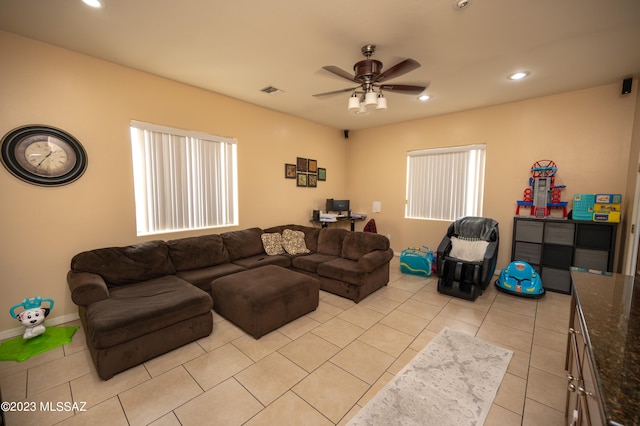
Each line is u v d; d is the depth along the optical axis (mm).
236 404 1673
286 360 2105
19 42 2277
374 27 2104
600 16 1933
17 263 2379
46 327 2508
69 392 1757
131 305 2135
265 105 4168
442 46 2375
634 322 1081
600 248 3182
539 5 1821
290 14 1955
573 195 3510
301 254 4070
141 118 3006
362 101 2654
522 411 1633
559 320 2770
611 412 621
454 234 3992
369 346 2301
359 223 5855
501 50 2438
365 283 3244
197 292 2443
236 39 2305
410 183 5086
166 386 1823
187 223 3520
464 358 2141
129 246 2852
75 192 2631
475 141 4230
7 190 2299
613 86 3203
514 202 3955
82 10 1923
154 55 2609
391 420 1556
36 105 2387
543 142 3684
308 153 5109
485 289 3641
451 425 1526
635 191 2881
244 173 4082
